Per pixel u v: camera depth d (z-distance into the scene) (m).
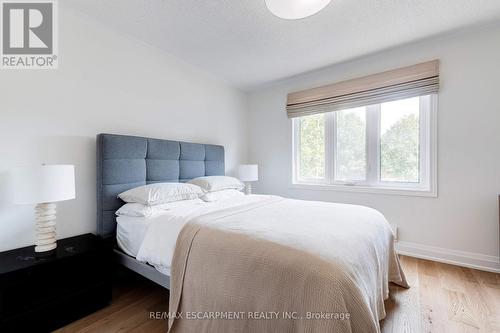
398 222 2.52
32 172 1.32
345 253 1.05
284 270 0.96
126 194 1.91
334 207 1.91
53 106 1.75
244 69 2.95
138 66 2.29
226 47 2.40
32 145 1.66
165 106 2.55
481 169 2.12
